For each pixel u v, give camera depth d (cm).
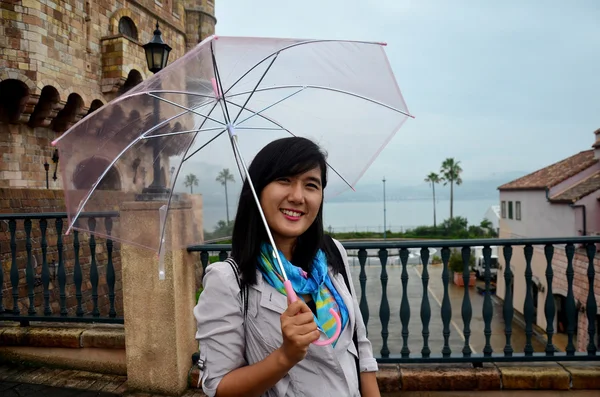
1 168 1180
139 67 1605
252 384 112
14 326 357
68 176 169
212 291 125
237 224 133
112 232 201
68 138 166
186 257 306
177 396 290
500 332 1711
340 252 155
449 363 303
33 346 343
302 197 129
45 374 330
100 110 166
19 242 790
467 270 300
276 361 109
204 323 124
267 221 131
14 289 361
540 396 283
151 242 207
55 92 1271
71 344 334
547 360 295
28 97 1181
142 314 292
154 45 584
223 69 169
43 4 1225
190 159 190
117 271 1038
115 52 1486
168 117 179
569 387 281
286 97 191
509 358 295
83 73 1402
